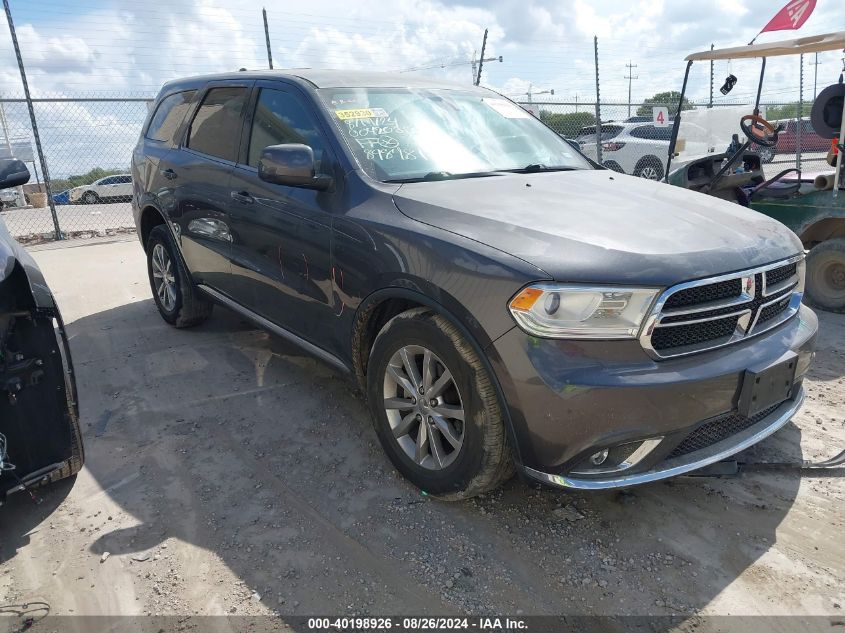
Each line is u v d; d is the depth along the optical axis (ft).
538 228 8.18
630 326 7.30
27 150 31.50
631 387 7.18
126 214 42.60
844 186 17.53
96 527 8.87
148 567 8.06
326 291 10.25
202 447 10.92
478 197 9.35
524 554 8.19
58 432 8.78
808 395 12.63
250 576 7.87
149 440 11.20
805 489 9.43
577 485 7.59
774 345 8.41
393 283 8.86
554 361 7.29
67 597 7.61
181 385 13.42
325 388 13.07
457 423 8.82
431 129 11.48
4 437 8.00
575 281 7.30
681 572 7.85
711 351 7.84
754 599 7.40
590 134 47.24
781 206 18.85
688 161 21.03
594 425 7.29
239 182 12.27
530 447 7.68
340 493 9.51
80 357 15.16
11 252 8.36
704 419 7.72
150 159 16.05
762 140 18.71
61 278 23.32
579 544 8.36
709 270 7.66
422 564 8.03
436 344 8.35
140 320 17.87
